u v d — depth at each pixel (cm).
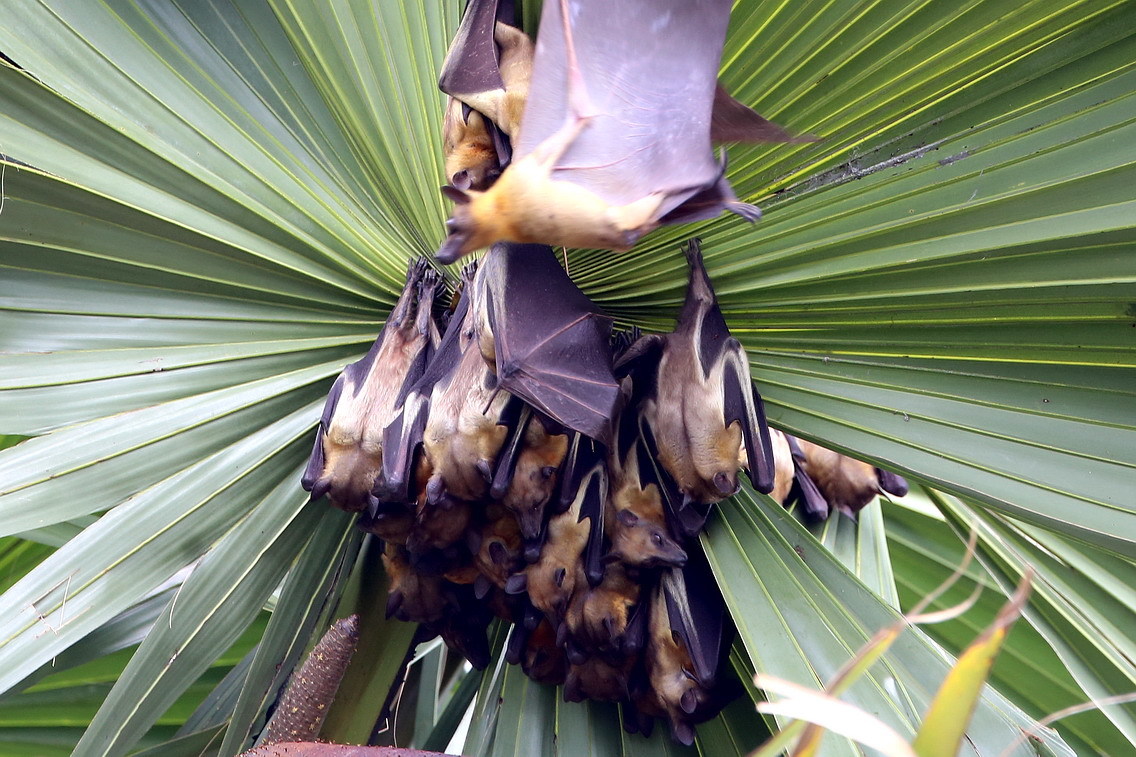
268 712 90
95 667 108
